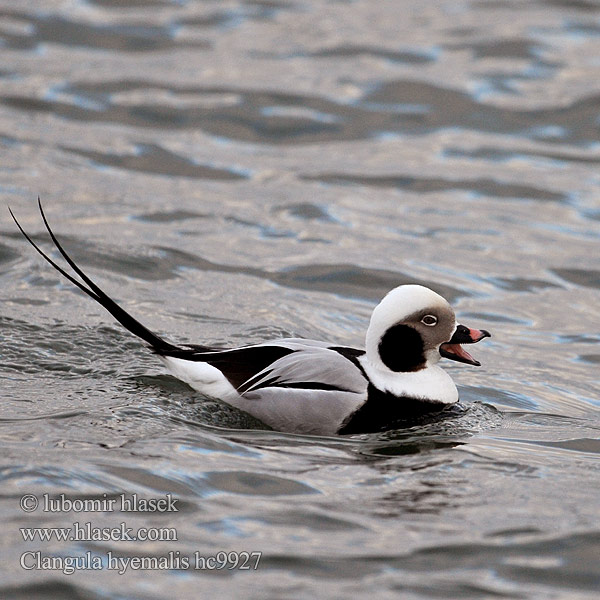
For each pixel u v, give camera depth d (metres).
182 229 16.44
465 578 7.98
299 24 24.88
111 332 12.63
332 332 13.55
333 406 10.68
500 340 13.77
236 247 16.00
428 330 11.14
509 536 8.57
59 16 24.33
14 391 10.95
